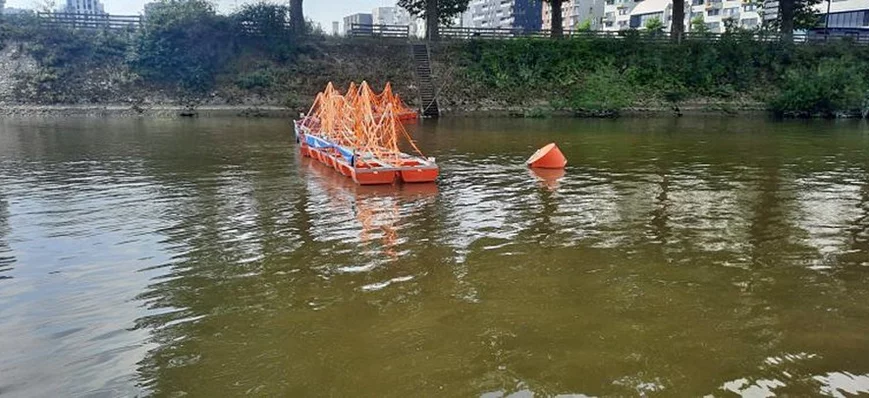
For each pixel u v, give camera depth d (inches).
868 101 1330.0
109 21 1421.0
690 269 297.4
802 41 1665.8
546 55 1497.3
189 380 191.5
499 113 1330.0
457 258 312.0
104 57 1336.1
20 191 467.5
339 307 247.8
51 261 301.0
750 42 1588.3
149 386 187.9
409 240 343.9
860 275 290.2
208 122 1095.6
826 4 2311.8
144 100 1280.8
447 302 253.8
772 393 185.5
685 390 186.7
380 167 509.7
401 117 1161.4
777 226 379.2
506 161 652.7
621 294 264.4
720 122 1196.5
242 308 246.4
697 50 1567.4
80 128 956.0
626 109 1382.9
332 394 183.3
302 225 374.3
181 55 1350.9
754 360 205.9
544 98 1419.8
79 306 247.3
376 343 216.4
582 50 1521.9
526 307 249.3
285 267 295.7
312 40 1482.5
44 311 242.2
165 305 248.8
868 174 576.7
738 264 305.3
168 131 930.1
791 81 1429.6
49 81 1267.2
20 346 213.0
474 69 1453.0
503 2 4480.8
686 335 224.5
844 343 219.0
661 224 383.2
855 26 2266.2
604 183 524.1
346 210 415.2
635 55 1531.7
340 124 623.5
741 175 568.7
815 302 256.8
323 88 1355.8
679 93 1459.2
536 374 195.9
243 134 895.7
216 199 445.7
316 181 521.3
